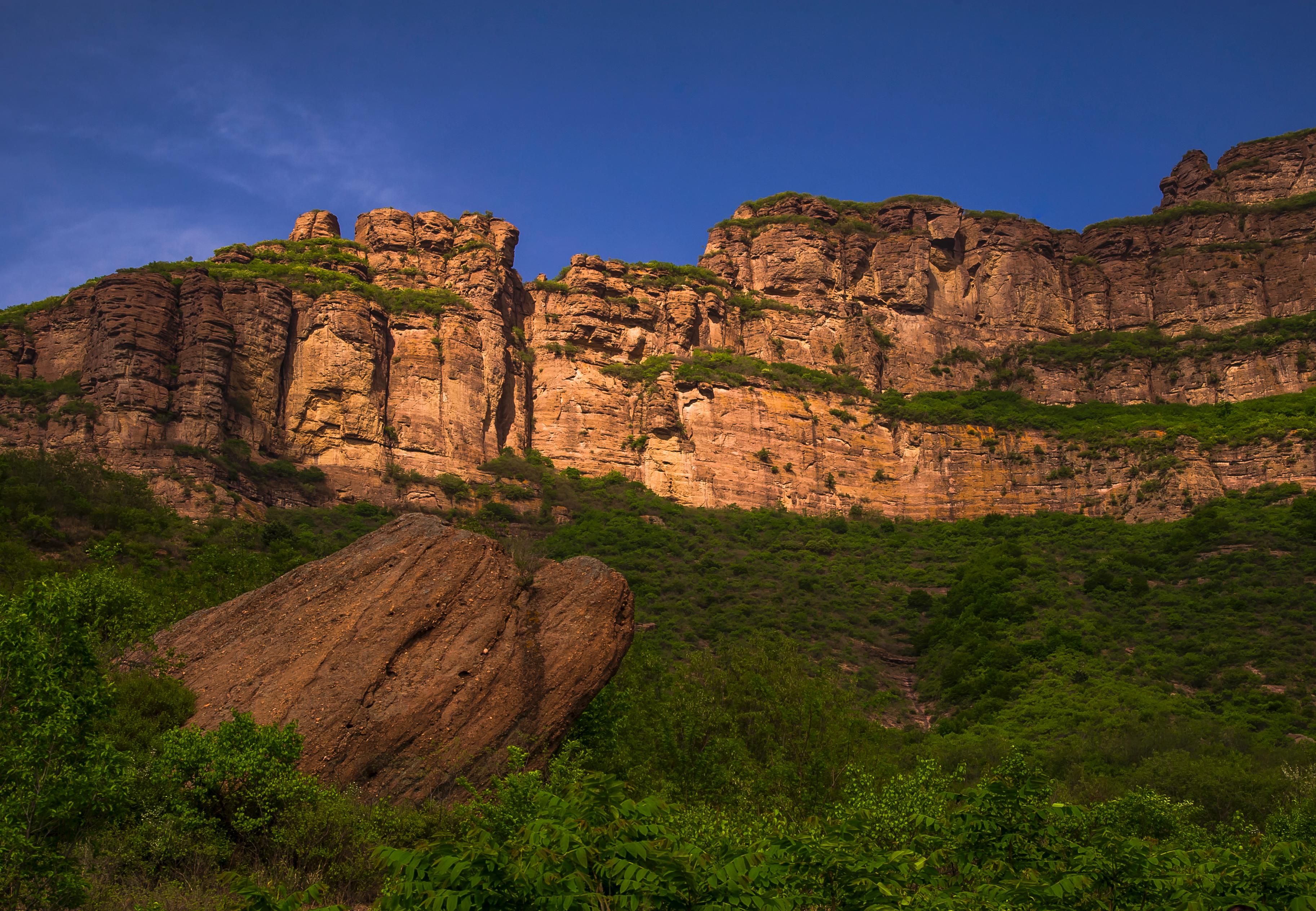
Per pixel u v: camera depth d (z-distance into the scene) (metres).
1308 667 56.09
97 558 28.19
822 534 91.50
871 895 9.93
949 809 15.33
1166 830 23.45
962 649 65.62
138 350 74.06
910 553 88.94
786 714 29.73
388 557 20.31
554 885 8.31
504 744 18.95
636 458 97.69
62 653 13.68
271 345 81.62
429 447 86.81
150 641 18.89
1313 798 29.62
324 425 82.38
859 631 71.88
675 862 8.71
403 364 88.88
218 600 32.84
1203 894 10.62
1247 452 92.75
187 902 12.84
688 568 81.00
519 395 97.88
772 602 75.25
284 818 15.52
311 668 18.77
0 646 13.13
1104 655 61.97
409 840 15.43
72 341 80.25
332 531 71.44
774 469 98.31
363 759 17.92
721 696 30.81
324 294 87.25
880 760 29.47
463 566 20.23
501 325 97.06
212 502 67.94
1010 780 13.07
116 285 76.12
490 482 88.12
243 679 18.81
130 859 13.77
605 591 20.92
